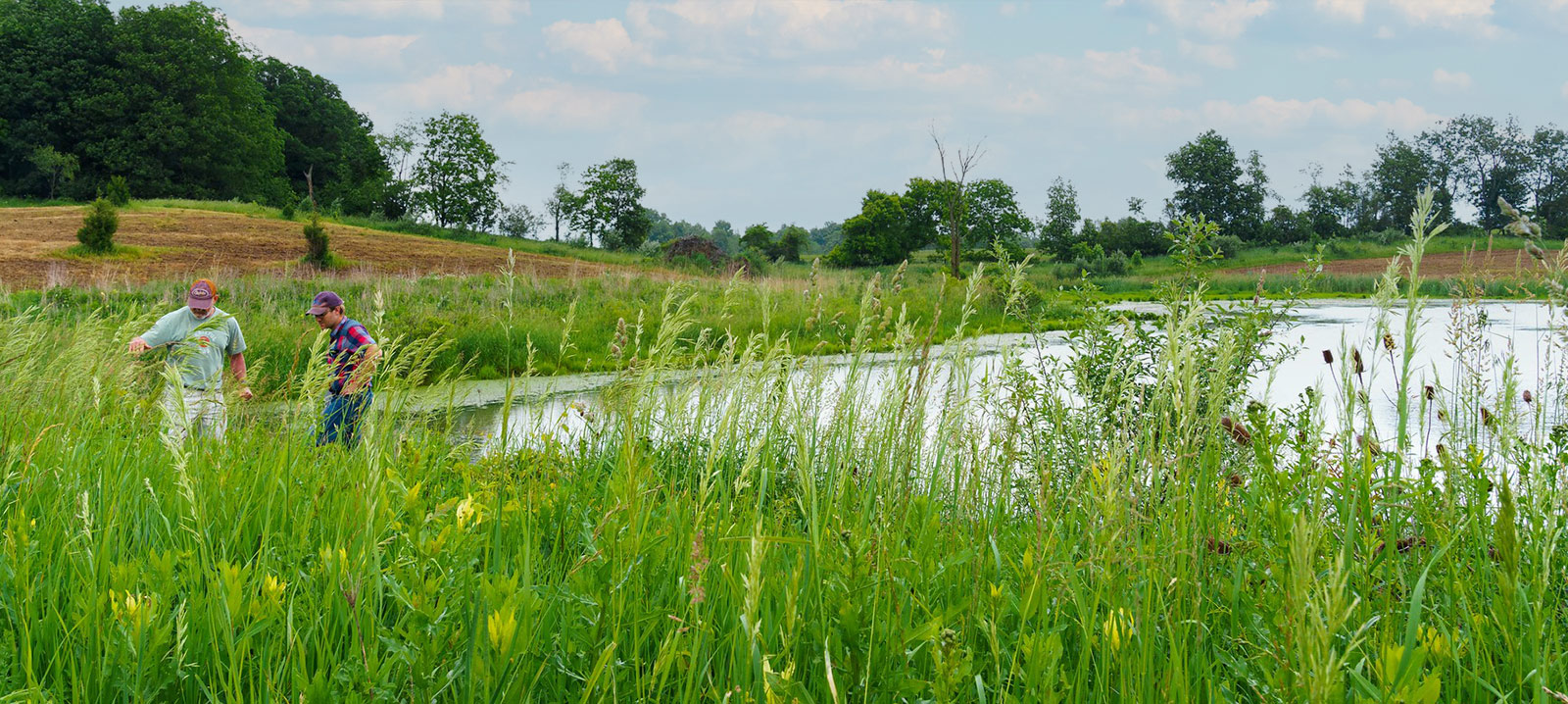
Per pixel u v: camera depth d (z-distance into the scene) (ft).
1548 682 5.99
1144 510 7.16
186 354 12.89
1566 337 11.75
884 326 10.98
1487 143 337.11
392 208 302.25
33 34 247.70
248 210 190.90
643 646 6.99
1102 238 301.63
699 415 11.36
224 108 260.21
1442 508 8.48
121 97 242.78
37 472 10.21
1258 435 8.97
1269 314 17.78
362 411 10.57
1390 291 7.78
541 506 9.59
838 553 7.56
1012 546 9.12
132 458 11.59
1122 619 6.19
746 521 9.23
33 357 14.38
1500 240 189.57
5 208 170.60
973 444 9.62
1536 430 8.66
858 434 10.84
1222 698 6.06
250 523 9.43
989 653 6.75
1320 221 334.85
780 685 4.99
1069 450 9.99
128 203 179.83
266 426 13.71
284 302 66.59
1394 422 19.44
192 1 267.59
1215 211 334.65
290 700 5.93
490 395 37.24
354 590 6.44
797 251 303.27
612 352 12.16
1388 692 4.97
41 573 7.63
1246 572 7.84
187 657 6.54
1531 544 7.34
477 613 6.40
